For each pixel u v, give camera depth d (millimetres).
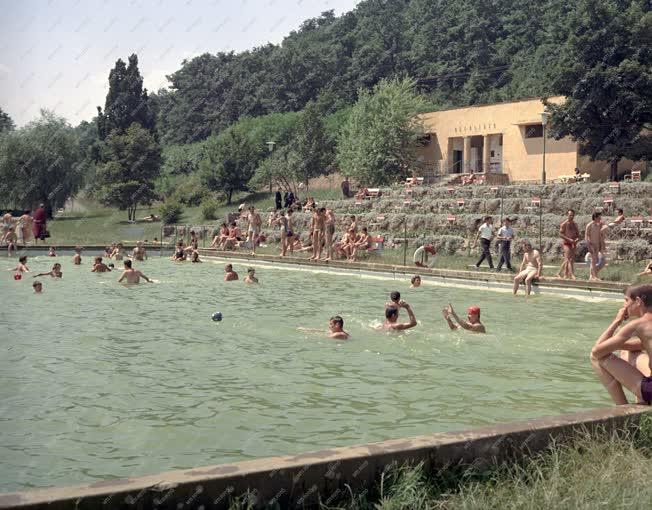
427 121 51094
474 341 11180
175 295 17422
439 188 34688
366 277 22828
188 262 29844
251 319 13383
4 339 11188
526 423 5070
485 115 47000
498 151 48688
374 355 10031
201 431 6418
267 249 32438
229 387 8102
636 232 22969
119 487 3740
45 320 13211
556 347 10719
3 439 6180
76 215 60906
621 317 6348
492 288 19188
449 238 27391
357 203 36500
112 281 20781
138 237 44094
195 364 9352
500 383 8375
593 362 6301
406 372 8938
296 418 6844
